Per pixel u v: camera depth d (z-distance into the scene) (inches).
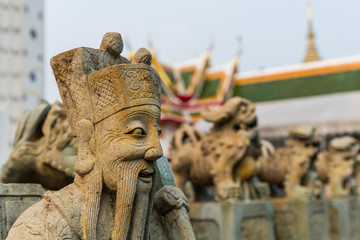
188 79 588.7
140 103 81.4
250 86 631.2
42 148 147.4
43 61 588.1
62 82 85.2
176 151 223.5
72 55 82.9
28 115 153.8
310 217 263.7
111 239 81.5
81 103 83.0
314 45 783.7
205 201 235.9
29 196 107.8
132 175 80.7
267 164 276.2
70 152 144.5
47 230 76.5
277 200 270.4
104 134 81.1
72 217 78.6
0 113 471.2
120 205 80.3
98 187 80.7
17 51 557.9
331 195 362.6
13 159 146.9
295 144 279.7
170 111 534.9
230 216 200.2
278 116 601.0
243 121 208.4
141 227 82.8
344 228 330.6
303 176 279.3
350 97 575.8
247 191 217.3
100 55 84.5
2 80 544.4
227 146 209.3
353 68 588.7
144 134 81.9
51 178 147.9
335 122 568.4
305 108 592.4
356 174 394.0
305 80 609.9
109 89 80.9
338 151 365.7
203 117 214.7
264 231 221.6
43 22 596.4
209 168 214.1
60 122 148.4
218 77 593.9
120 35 86.7
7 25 554.9
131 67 81.1
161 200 98.0
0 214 99.5
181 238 95.7
